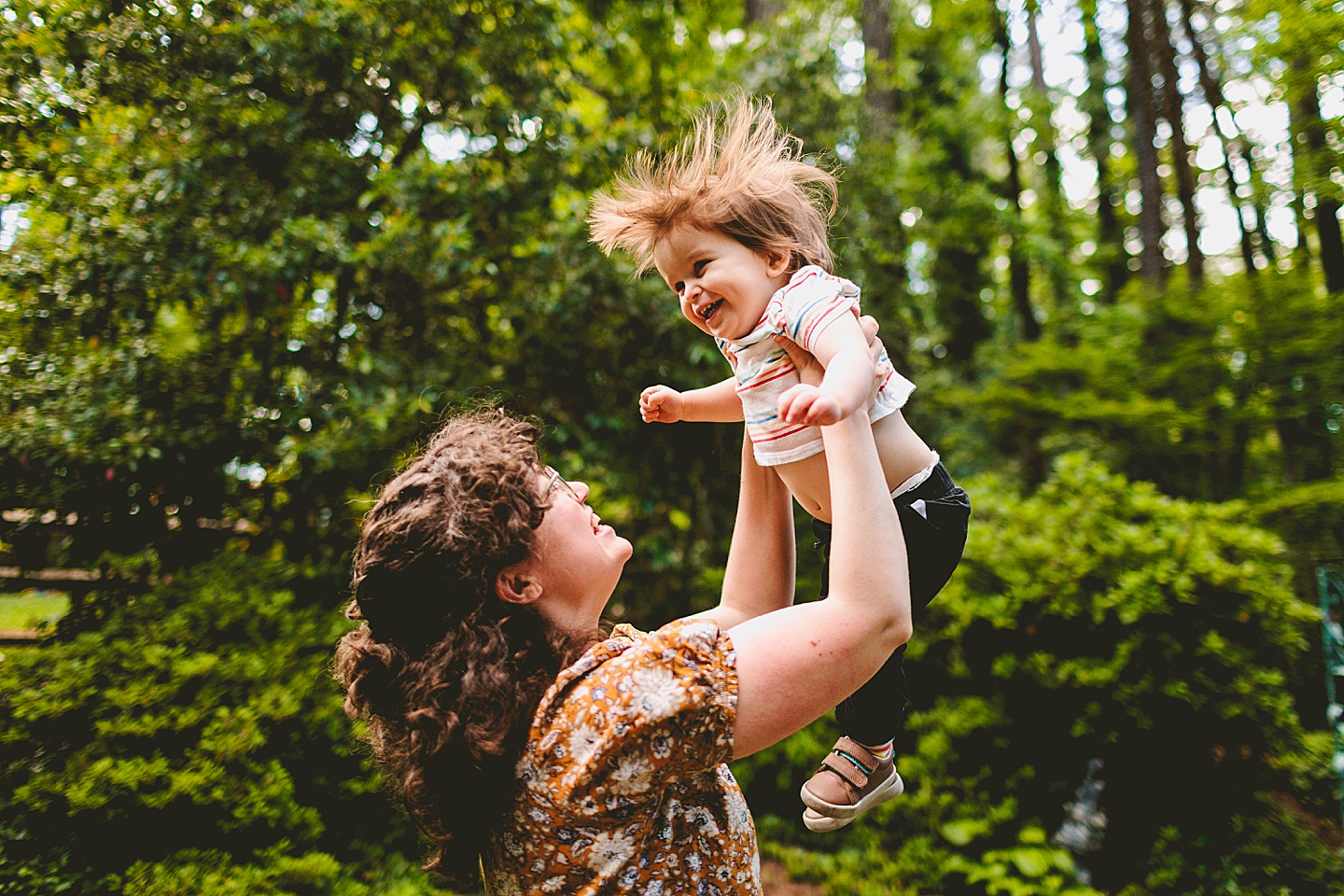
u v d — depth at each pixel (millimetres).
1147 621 4086
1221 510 4430
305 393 4473
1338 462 5965
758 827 4598
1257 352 6281
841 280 1209
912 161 8359
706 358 4852
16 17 4117
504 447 1168
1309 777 4043
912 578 1275
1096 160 11016
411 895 3373
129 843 3188
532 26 4984
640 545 5039
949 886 3977
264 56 4422
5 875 2963
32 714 3258
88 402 4137
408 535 1060
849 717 1345
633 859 997
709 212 1249
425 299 4758
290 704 3520
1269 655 4082
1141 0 7965
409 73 4777
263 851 3299
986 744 4340
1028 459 8727
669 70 6777
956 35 11492
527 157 4918
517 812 1012
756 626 1025
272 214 4488
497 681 1012
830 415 995
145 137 4465
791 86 5930
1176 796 4008
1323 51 5238
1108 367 7145
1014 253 9844
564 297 4715
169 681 3480
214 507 4562
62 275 4305
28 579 4320
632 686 959
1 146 4137
